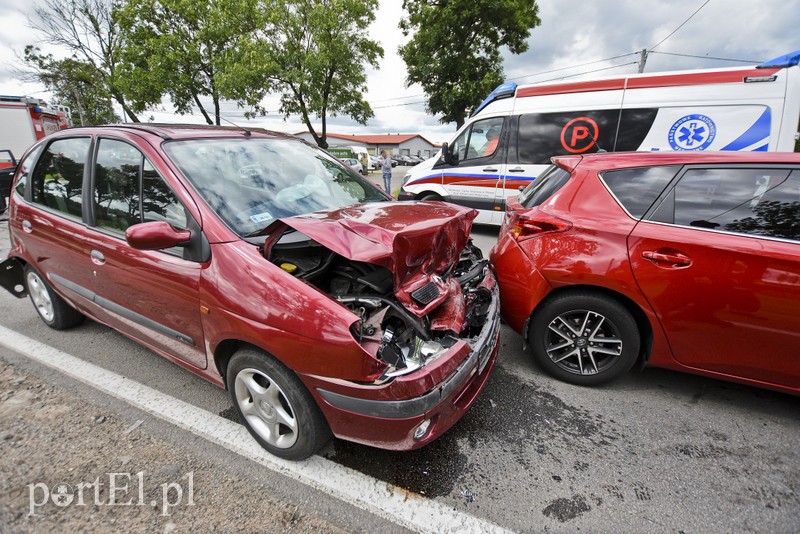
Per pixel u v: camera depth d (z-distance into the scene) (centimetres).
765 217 228
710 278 230
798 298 215
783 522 184
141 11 1961
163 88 2014
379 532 179
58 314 342
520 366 309
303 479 206
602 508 191
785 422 250
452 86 1855
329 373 178
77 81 2419
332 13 1955
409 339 196
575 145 621
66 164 295
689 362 252
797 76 500
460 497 196
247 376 211
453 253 247
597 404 266
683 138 559
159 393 272
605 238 254
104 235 260
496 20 1773
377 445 187
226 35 2008
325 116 2308
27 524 180
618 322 260
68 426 240
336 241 179
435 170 761
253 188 250
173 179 226
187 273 213
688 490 201
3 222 877
